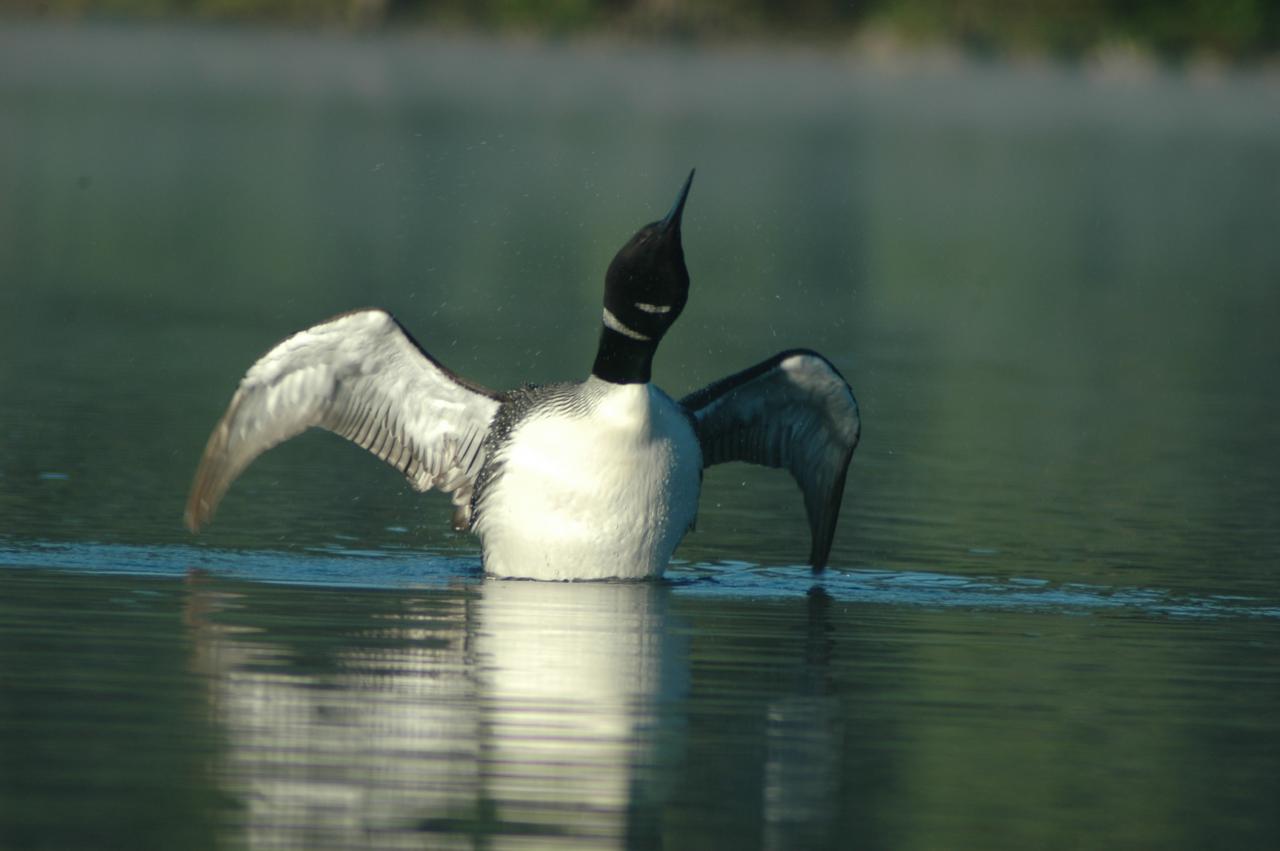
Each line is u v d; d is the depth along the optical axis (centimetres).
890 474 1683
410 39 9444
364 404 1241
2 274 2881
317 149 5212
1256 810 837
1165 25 9231
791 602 1198
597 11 9556
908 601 1214
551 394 1203
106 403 1883
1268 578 1316
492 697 955
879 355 2447
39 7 9581
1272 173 5881
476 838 771
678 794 829
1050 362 2459
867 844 785
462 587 1194
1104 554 1384
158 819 779
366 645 1045
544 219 3966
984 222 4331
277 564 1256
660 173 4834
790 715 947
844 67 9100
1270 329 2862
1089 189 5197
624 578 1209
